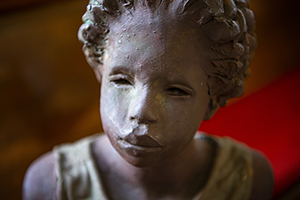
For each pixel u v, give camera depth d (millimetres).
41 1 955
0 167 929
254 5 1163
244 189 533
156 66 373
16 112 947
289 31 1316
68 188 497
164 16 369
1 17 917
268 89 1193
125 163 479
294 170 891
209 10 360
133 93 391
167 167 473
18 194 955
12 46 924
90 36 422
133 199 496
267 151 931
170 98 386
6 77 924
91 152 521
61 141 1020
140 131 378
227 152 537
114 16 387
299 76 1263
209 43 383
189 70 381
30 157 969
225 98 447
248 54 417
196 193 507
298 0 1310
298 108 1097
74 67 1013
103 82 421
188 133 405
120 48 386
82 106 1043
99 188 492
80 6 1004
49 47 971
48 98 989
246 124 1025
